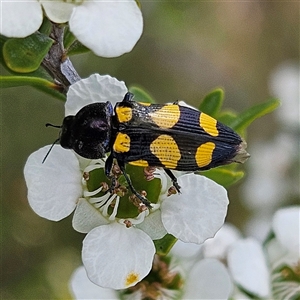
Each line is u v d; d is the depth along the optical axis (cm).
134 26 6
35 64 7
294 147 13
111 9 6
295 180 13
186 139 7
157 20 16
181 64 17
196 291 8
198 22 17
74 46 7
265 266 8
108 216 7
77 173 7
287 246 8
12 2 6
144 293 8
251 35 18
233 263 8
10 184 15
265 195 13
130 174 7
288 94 13
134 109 7
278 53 18
